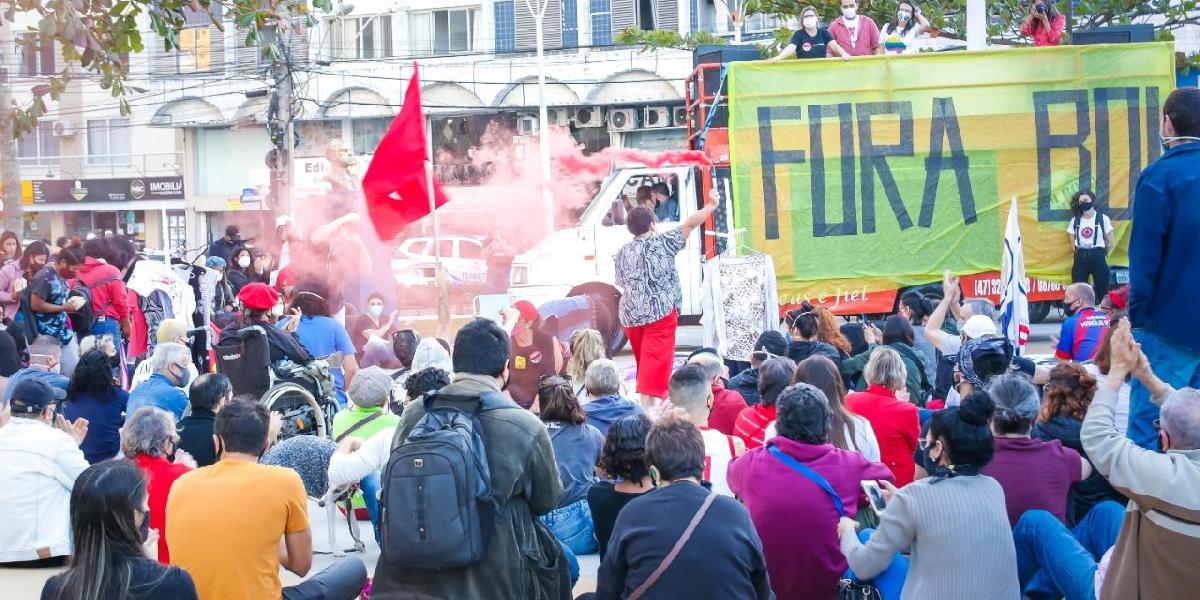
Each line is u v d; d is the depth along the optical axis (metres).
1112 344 4.87
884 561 5.19
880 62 13.47
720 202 14.33
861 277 13.59
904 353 9.20
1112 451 4.70
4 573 7.57
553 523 7.34
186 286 14.48
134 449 6.34
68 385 9.27
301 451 7.80
